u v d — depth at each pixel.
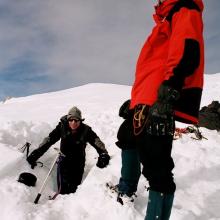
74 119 4.53
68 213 2.99
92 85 19.98
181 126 6.30
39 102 14.41
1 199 3.12
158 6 2.35
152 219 2.21
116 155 4.43
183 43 1.99
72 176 4.51
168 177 2.21
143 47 2.40
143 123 2.20
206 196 3.40
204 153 4.56
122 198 3.01
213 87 15.09
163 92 1.99
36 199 3.24
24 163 4.10
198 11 2.13
